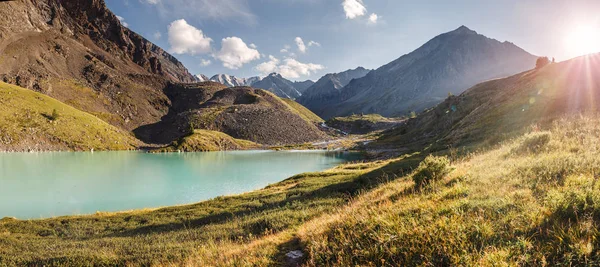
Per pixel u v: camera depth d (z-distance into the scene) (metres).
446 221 7.20
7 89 147.25
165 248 14.06
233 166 91.12
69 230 25.61
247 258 8.98
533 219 6.23
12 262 13.89
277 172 78.56
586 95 41.41
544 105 43.69
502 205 7.52
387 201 11.31
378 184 25.52
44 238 22.92
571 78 56.50
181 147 152.25
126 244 16.61
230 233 16.61
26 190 50.66
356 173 43.78
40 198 46.06
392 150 112.31
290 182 46.25
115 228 25.89
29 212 39.16
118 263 12.55
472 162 18.91
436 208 8.45
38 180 59.38
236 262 9.02
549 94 50.16
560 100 42.88
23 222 28.72
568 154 12.19
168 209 33.25
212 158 116.38
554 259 4.88
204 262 10.30
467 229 6.58
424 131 130.75
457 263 5.47
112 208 41.81
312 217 16.91
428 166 14.49
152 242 16.73
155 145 182.88
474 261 5.33
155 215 29.81
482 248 5.74
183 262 11.18
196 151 153.38
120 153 130.75
